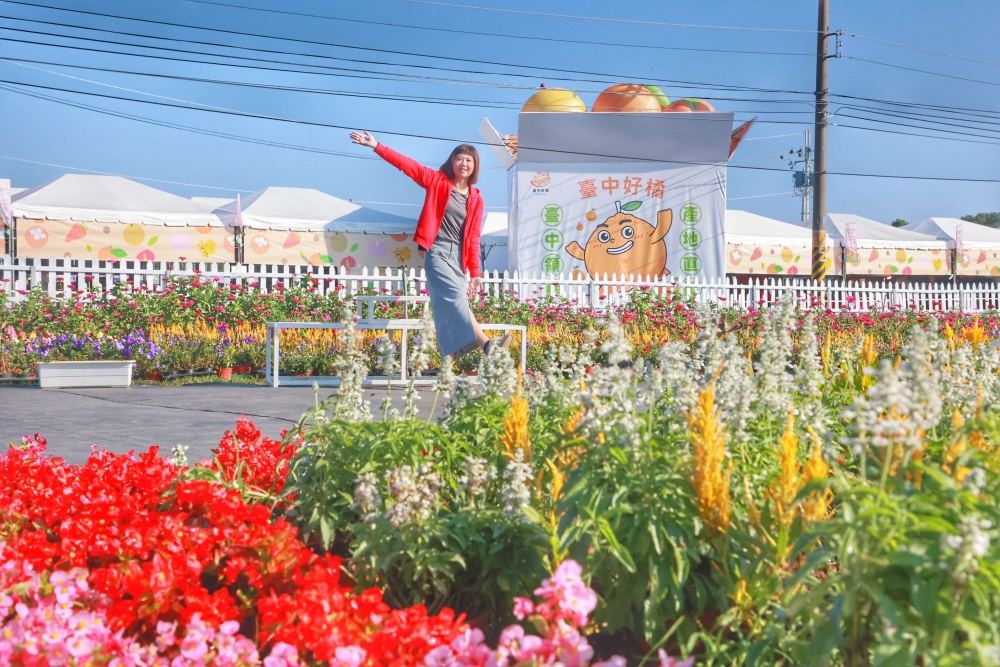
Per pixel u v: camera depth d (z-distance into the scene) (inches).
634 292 671.8
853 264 1074.7
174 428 284.4
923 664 71.2
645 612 91.7
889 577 72.2
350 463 122.3
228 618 91.7
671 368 128.0
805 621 91.4
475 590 106.1
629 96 858.1
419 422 126.7
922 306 886.4
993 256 1138.7
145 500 131.0
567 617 80.4
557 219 856.9
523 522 105.6
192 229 813.9
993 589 67.7
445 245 297.1
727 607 96.7
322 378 476.1
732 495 108.5
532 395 161.6
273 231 838.5
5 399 368.5
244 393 408.8
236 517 105.9
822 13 957.8
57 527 128.2
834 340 567.8
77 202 782.5
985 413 126.2
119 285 562.6
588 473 101.6
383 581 105.7
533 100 873.5
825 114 959.0
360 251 869.2
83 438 259.0
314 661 83.7
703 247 866.1
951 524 71.0
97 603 94.2
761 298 801.6
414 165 290.4
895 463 88.0
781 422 128.7
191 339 519.2
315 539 127.3
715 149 856.3
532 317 615.8
